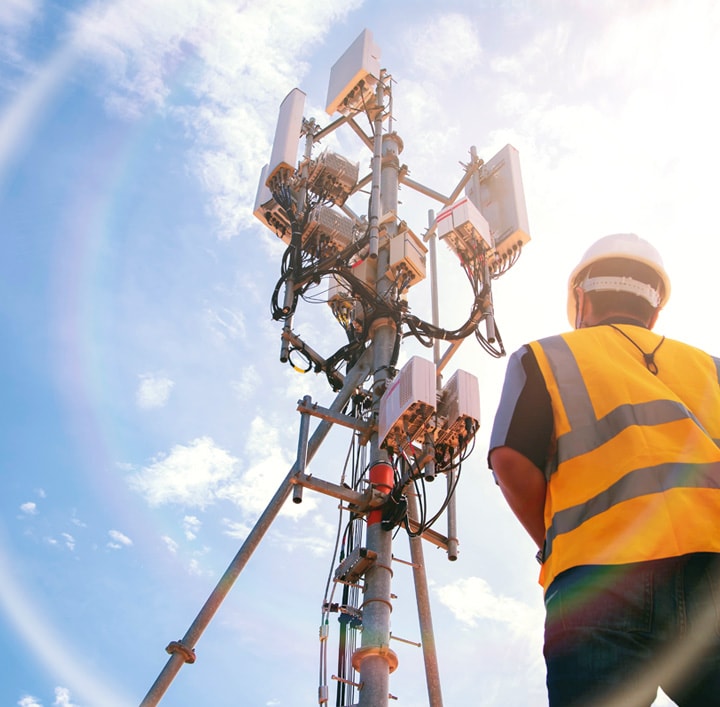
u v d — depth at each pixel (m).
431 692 8.70
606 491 2.21
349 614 8.92
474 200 12.91
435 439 9.32
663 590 1.98
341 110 12.53
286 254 11.00
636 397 2.37
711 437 2.35
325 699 8.34
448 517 9.85
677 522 2.05
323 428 10.43
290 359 10.41
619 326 2.67
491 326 10.89
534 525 2.41
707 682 1.96
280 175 11.69
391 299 10.83
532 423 2.43
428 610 9.12
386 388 9.94
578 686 1.99
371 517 9.12
